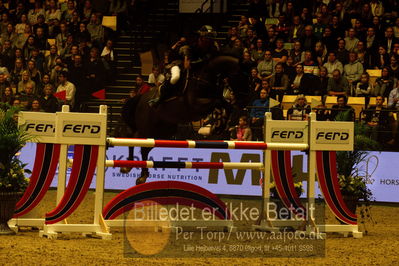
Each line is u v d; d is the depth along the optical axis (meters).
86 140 10.30
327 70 20.84
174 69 11.95
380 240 10.61
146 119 13.16
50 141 10.41
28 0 27.09
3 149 10.05
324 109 17.88
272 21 23.88
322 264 7.98
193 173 17.77
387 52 21.69
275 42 22.39
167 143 10.52
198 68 11.79
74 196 10.27
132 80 24.33
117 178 18.31
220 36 25.16
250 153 17.92
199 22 25.94
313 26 22.30
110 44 23.38
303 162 16.50
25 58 24.64
